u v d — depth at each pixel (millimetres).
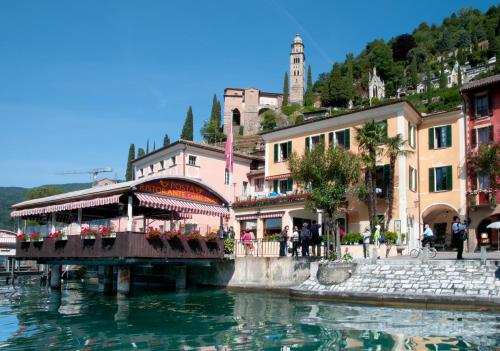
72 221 33812
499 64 113312
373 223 32000
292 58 154000
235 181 50062
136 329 15164
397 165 35312
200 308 20188
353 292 20484
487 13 186500
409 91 136375
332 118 39188
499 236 34062
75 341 13320
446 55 163750
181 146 46781
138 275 35219
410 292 19172
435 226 39844
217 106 127062
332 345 12156
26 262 47875
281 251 28562
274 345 12328
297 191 37562
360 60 164875
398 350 11469
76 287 33375
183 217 33125
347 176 26172
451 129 37625
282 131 42812
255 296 24844
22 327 15867
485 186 35656
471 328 14023
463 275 19234
